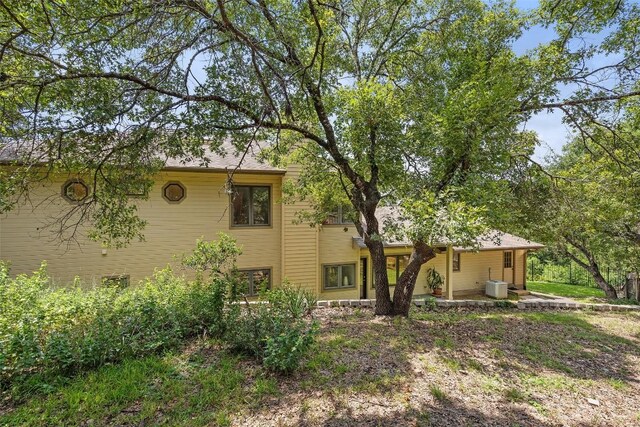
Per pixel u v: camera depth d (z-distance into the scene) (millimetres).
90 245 8945
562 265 20656
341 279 12008
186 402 3295
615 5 5812
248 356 4344
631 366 4875
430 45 7164
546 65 6273
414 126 5703
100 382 3539
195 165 9562
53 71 3738
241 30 4320
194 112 4523
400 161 5742
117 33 3756
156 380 3654
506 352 5070
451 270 12961
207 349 4535
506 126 5621
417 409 3340
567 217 7801
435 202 4797
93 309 4930
